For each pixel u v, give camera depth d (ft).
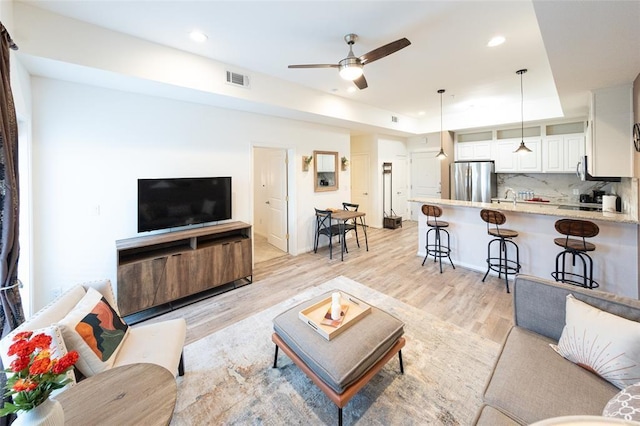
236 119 13.57
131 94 10.49
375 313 6.76
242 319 9.35
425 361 7.10
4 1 6.55
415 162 26.21
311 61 10.90
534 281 5.92
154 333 6.21
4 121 5.35
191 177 11.91
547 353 5.14
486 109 19.31
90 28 8.11
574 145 17.44
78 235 9.60
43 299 9.08
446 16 8.03
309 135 17.29
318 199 18.19
